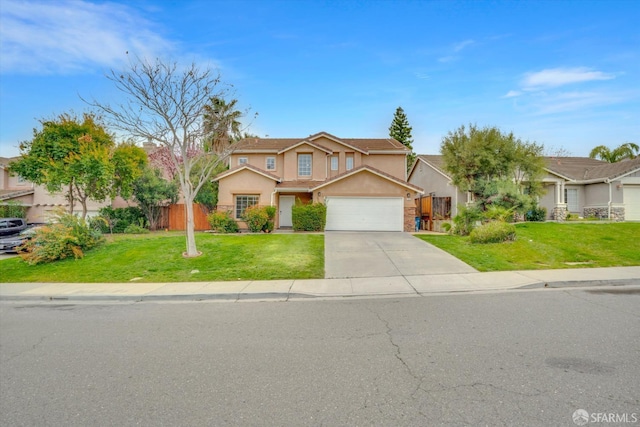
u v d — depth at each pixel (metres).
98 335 6.00
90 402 3.73
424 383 3.87
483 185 18.12
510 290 8.42
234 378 4.17
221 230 20.58
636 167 20.55
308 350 4.96
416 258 12.28
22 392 3.99
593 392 3.57
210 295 8.72
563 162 26.25
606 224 16.83
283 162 24.95
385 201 21.05
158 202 22.52
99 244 14.81
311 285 9.36
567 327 5.53
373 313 6.77
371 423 3.17
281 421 3.26
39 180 18.45
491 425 3.07
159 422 3.31
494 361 4.36
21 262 13.14
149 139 14.09
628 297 7.43
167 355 4.96
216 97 14.35
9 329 6.52
